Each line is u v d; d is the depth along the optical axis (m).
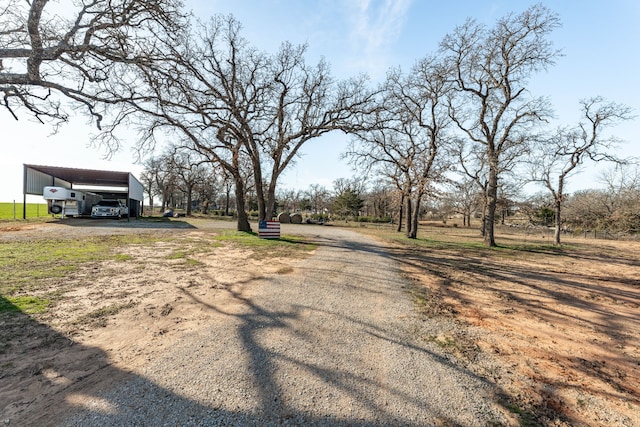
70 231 15.74
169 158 18.16
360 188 52.81
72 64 7.97
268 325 4.41
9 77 6.77
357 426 2.39
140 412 2.44
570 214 31.16
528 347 4.20
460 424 2.50
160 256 9.49
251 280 7.02
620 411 2.84
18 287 5.63
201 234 16.86
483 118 17.81
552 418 2.67
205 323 4.39
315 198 68.19
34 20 6.49
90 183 32.22
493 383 3.20
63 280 6.23
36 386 2.74
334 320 4.75
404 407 2.67
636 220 15.96
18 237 12.58
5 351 3.34
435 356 3.74
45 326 4.04
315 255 11.34
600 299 7.04
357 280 7.61
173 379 2.93
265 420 2.40
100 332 3.95
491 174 18.42
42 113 8.59
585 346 4.35
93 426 2.26
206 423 2.34
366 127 18.36
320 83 18.77
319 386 2.92
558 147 19.86
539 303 6.45
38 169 25.11
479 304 6.14
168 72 9.71
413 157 20.38
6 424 2.23
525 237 30.09
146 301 5.21
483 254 14.48
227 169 16.91
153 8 8.15
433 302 6.09
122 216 30.97
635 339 4.70
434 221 60.59
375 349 3.82
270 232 16.17
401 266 10.04
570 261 13.55
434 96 19.52
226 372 3.09
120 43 8.41
